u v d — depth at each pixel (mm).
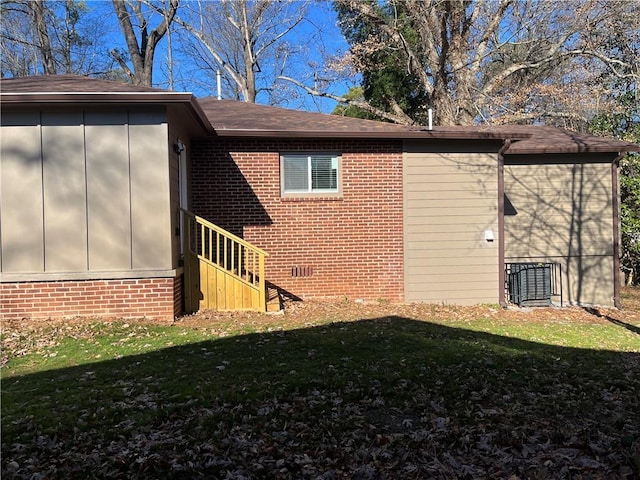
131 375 5379
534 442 3963
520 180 12719
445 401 4801
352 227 11125
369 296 11219
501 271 11383
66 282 7891
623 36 20250
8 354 6176
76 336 6980
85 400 4617
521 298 11539
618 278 12656
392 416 4441
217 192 10680
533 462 3619
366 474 3430
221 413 4355
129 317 8047
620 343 7973
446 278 11328
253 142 10750
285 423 4191
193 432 3988
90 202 7898
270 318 8680
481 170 11344
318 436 3992
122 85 8500
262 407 4512
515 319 9820
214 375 5391
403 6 22484
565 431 4164
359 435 4020
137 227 7980
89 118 7855
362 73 27766
